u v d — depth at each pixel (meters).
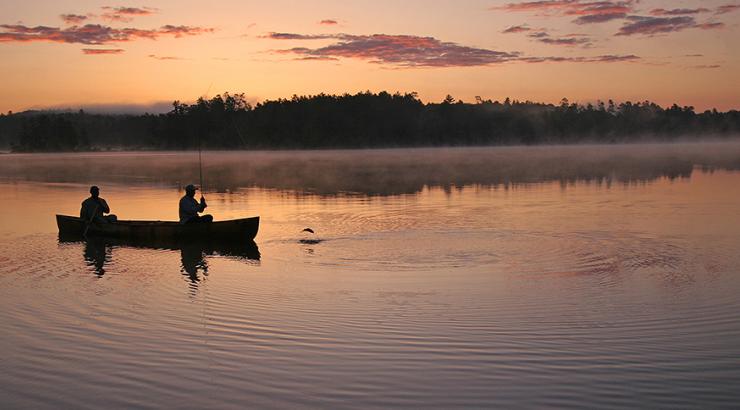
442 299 10.38
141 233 17.16
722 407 6.21
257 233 17.94
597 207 24.12
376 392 6.61
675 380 6.84
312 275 12.50
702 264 13.10
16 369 7.36
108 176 49.59
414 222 20.25
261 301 10.37
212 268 13.44
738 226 18.59
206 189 35.88
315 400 6.45
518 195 29.80
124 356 7.74
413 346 7.98
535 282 11.61
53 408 6.36
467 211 23.25
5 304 10.33
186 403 6.41
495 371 7.12
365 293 10.86
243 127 146.38
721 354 7.59
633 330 8.57
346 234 17.83
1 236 18.39
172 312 9.73
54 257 15.02
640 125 199.50
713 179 39.03
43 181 44.12
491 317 9.26
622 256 14.11
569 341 8.12
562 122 190.00
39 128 162.75
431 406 6.29
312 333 8.54
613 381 6.82
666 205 24.50
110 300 10.56
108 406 6.38
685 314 9.34
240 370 7.24
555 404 6.30
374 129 156.75
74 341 8.34
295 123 149.50
